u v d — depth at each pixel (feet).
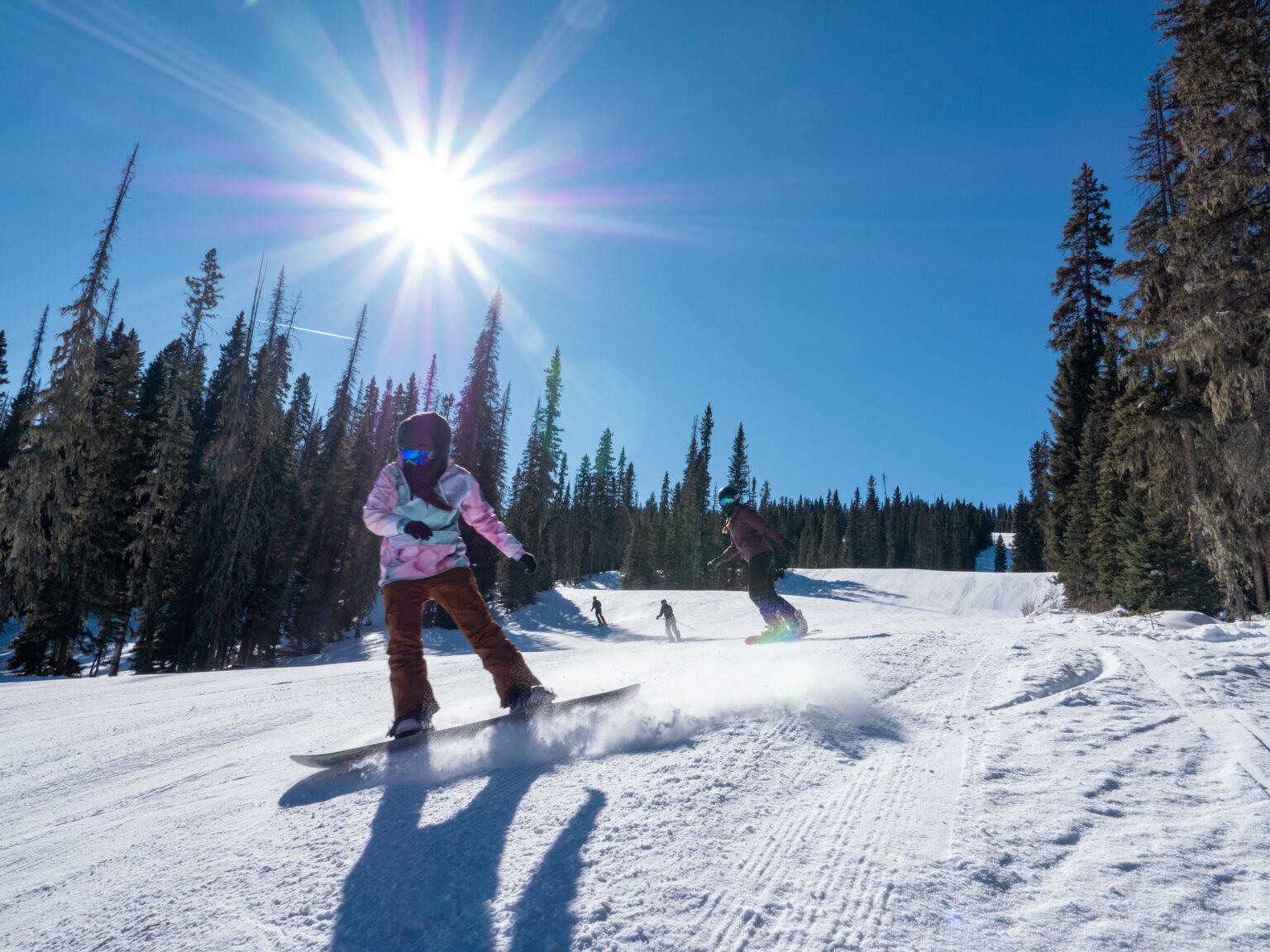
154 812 7.38
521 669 8.64
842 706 9.16
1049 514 105.29
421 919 4.12
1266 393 42.47
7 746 12.64
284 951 3.92
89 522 83.41
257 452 81.56
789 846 4.94
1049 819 5.37
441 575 8.68
